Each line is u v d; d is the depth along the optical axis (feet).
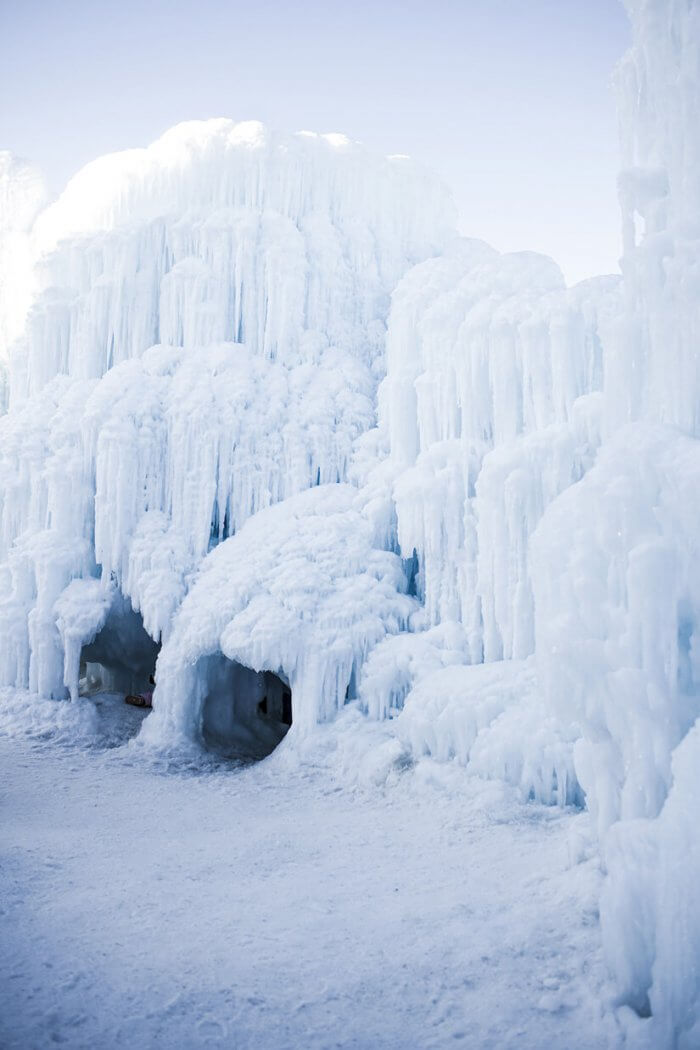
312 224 76.74
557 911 25.49
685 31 24.17
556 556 24.54
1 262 98.89
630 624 21.49
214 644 55.11
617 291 46.21
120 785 46.98
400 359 62.28
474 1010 20.58
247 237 72.18
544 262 55.88
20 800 42.34
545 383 48.80
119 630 66.85
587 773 27.32
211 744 59.16
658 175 25.96
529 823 35.81
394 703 51.19
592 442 43.86
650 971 19.19
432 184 84.38
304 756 49.57
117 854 33.24
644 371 26.55
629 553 21.70
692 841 17.70
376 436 65.62
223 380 66.80
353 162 79.97
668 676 21.27
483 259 65.00
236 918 26.30
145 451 64.44
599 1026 19.17
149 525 63.16
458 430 56.39
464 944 24.07
